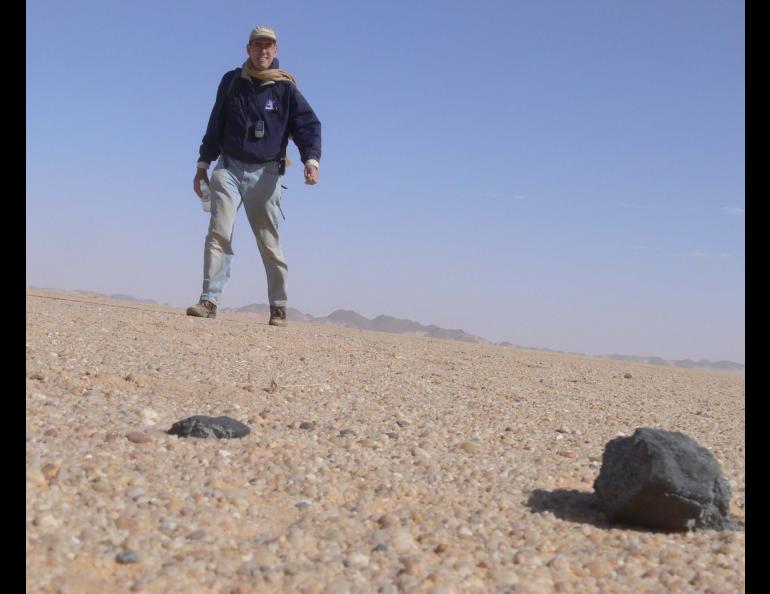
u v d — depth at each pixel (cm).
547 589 226
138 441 304
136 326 602
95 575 202
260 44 711
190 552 220
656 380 784
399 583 216
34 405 335
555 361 871
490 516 276
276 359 546
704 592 235
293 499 272
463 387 539
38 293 875
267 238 745
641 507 278
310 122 734
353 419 394
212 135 725
